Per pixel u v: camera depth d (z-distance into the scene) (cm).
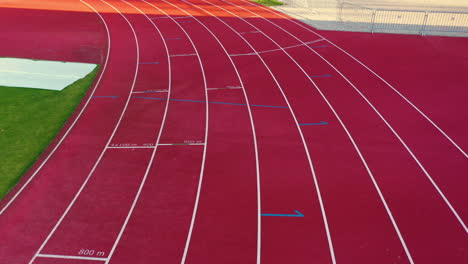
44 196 773
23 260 622
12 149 923
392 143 963
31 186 800
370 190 796
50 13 2256
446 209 743
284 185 811
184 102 1182
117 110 1130
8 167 855
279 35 1862
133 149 938
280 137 993
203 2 2633
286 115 1105
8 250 641
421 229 696
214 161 893
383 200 767
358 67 1463
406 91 1259
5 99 1177
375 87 1290
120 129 1027
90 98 1205
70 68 1452
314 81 1339
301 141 976
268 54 1603
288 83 1322
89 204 754
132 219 718
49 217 719
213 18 2180
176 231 690
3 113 1091
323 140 979
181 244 661
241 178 834
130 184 813
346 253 644
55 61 1520
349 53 1614
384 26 2011
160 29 1961
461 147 945
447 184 813
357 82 1329
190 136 995
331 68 1453
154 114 1107
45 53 1608
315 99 1205
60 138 978
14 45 1692
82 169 859
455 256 640
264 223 708
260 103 1178
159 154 919
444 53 1619
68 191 789
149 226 701
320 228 697
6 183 804
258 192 790
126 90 1267
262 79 1355
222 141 974
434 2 2697
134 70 1439
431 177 835
